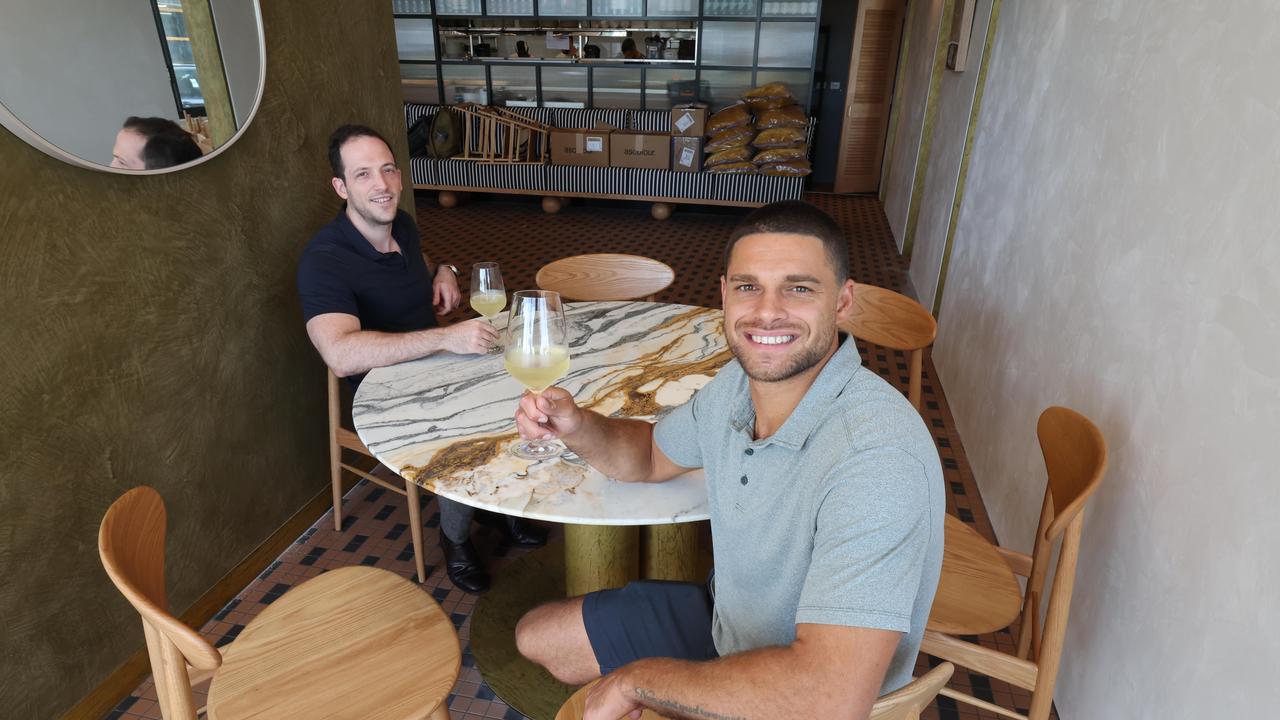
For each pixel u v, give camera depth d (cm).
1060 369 213
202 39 190
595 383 184
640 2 705
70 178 164
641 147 697
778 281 101
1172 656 139
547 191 723
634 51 730
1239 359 129
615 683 99
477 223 698
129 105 172
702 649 138
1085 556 181
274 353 236
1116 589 164
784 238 101
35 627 169
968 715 190
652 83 746
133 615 193
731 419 118
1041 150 255
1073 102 229
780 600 109
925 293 469
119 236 178
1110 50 205
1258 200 129
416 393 178
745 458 112
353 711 124
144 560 121
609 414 167
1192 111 156
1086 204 209
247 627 142
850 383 105
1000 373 275
